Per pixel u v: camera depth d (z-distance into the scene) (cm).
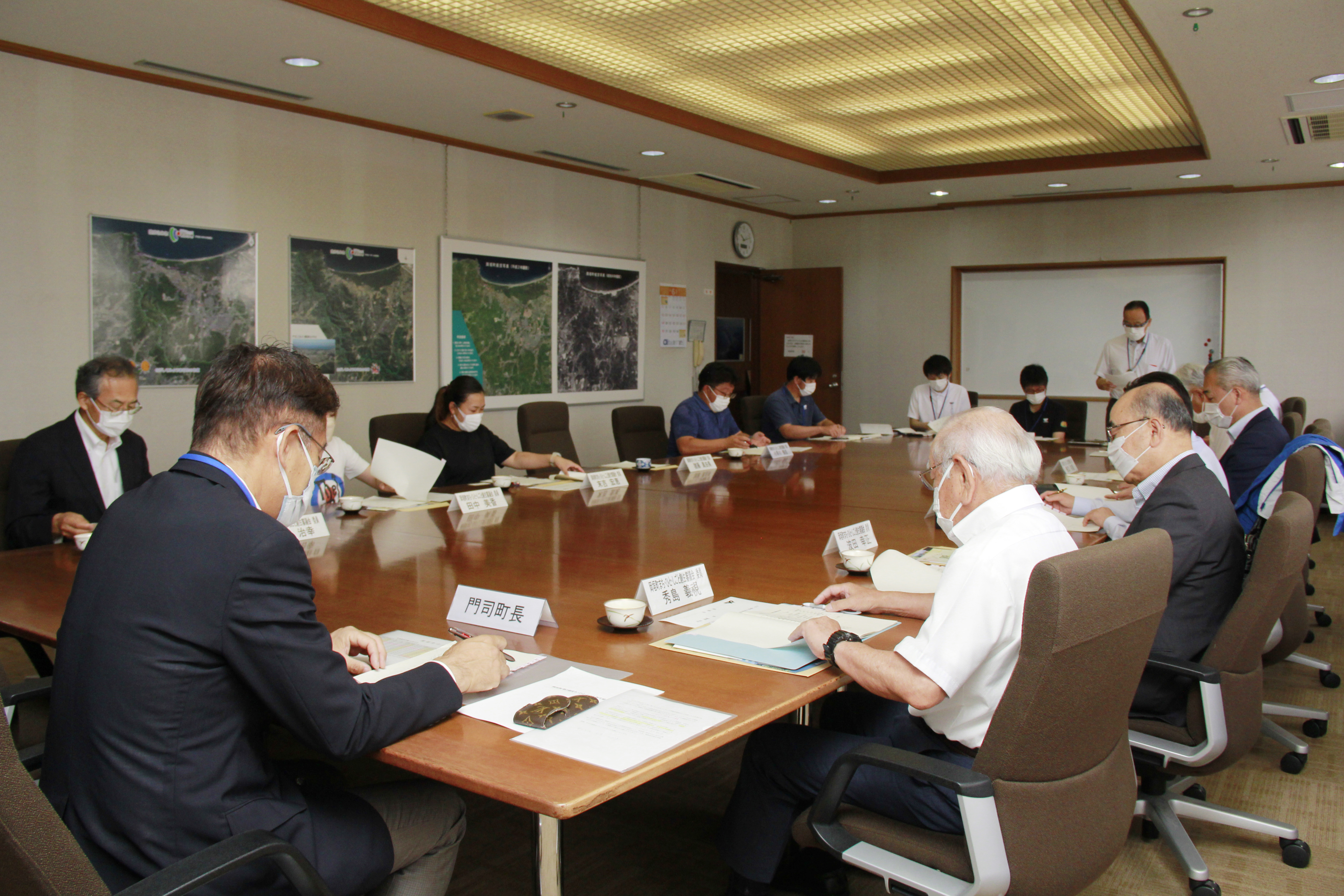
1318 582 532
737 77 509
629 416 575
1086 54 471
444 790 161
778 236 974
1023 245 880
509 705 149
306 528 292
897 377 945
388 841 145
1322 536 655
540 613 190
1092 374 866
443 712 141
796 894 220
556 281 712
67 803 126
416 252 606
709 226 871
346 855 136
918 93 541
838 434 634
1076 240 855
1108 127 622
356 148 566
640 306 796
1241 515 329
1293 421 535
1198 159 673
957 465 168
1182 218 812
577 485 410
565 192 716
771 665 168
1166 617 224
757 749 184
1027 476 165
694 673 166
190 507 128
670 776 290
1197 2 364
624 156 668
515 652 177
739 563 258
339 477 372
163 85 471
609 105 526
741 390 970
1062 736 142
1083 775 149
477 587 210
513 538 293
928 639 154
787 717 224
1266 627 210
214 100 494
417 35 414
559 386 723
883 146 684
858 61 482
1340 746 319
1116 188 791
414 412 536
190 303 489
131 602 123
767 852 181
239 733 127
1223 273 807
